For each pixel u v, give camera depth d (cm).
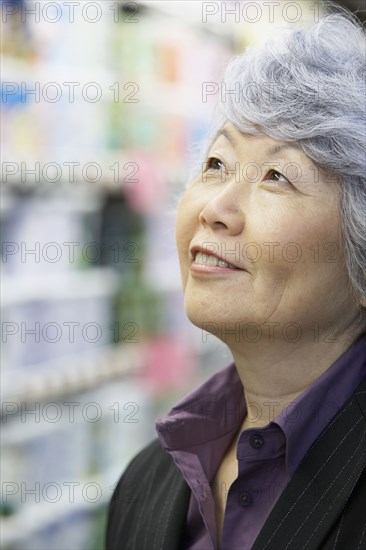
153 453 138
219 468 120
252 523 106
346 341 108
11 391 234
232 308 103
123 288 287
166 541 114
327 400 105
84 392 271
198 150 131
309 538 96
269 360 108
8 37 230
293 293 101
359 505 96
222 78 113
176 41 305
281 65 101
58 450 260
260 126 100
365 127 97
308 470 101
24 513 249
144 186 284
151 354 302
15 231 243
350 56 103
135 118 282
